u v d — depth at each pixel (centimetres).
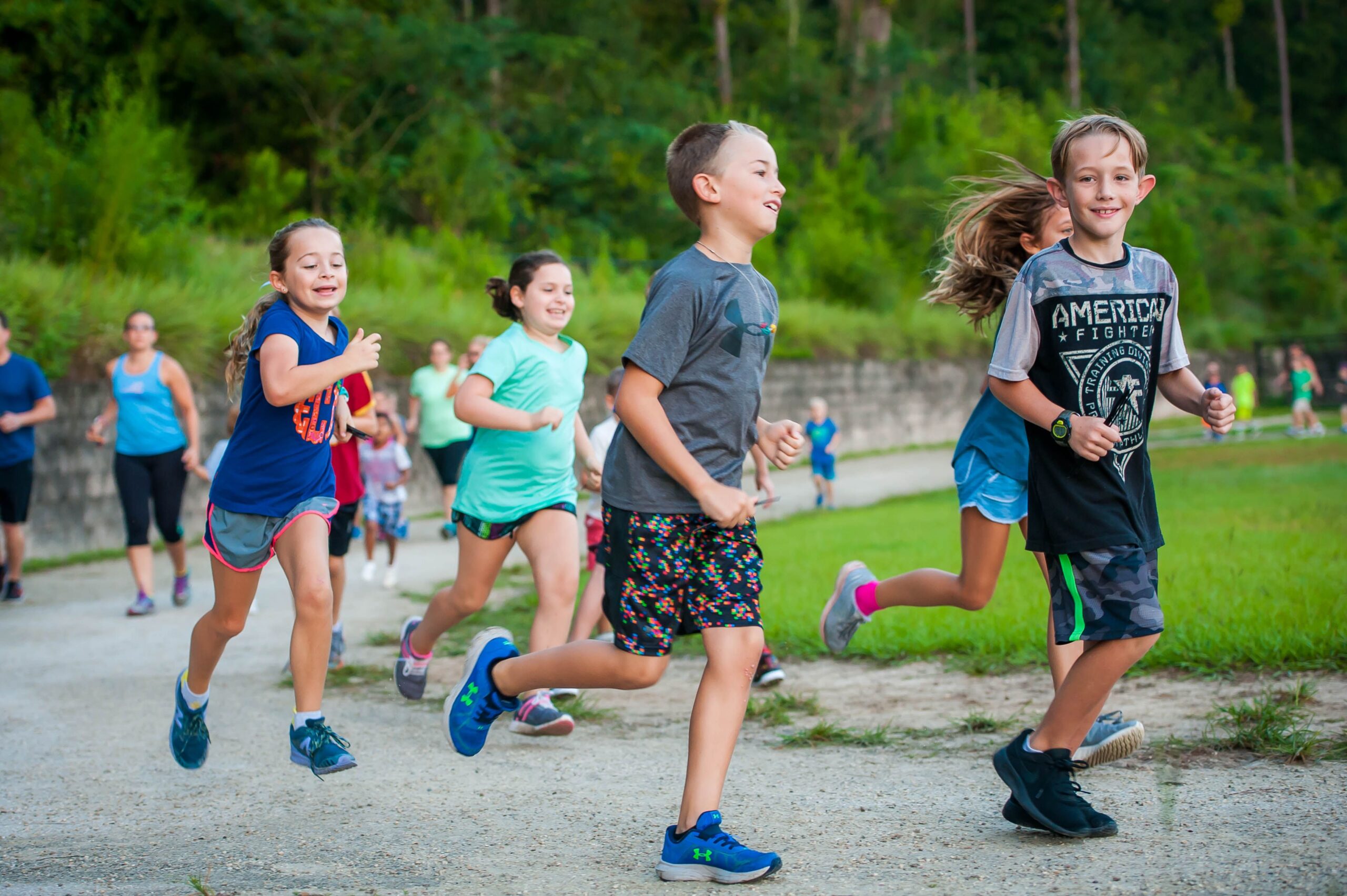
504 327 2628
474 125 4447
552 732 641
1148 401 452
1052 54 9150
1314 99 11088
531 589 1318
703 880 410
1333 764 513
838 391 3672
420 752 631
